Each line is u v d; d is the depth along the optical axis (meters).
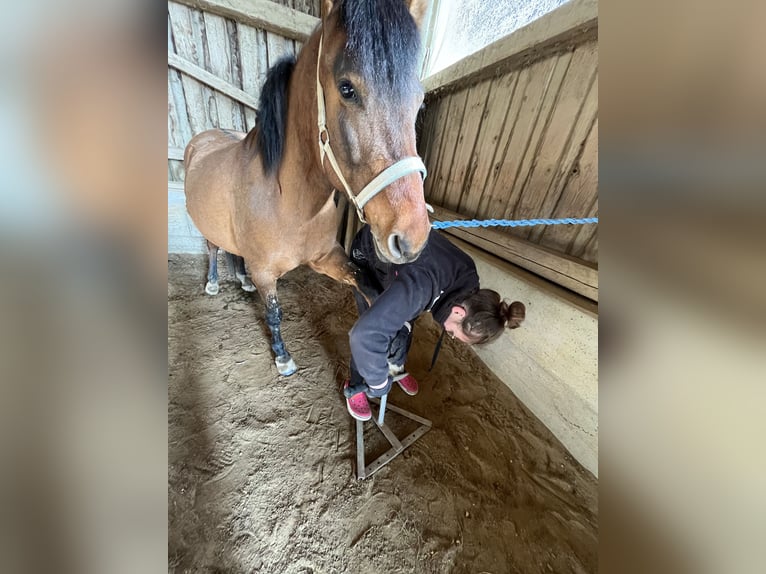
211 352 1.40
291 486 0.92
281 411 1.16
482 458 1.08
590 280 1.01
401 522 0.87
